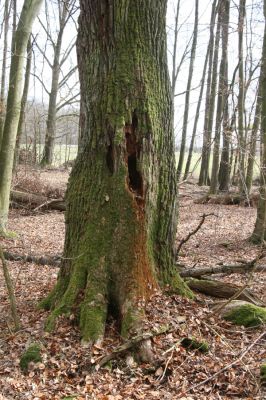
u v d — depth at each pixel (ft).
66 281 20.85
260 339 18.54
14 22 53.52
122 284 19.29
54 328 18.78
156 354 17.04
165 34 20.79
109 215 19.80
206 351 17.60
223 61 68.59
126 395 15.15
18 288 26.50
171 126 21.03
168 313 18.99
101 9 19.39
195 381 15.97
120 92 19.51
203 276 25.66
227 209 59.26
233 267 26.37
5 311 22.84
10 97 40.68
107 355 17.02
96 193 20.07
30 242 39.86
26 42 40.32
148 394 15.19
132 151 19.80
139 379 16.14
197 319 19.16
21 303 23.67
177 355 17.07
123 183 19.58
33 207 57.00
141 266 19.62
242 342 18.39
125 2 19.30
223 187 74.38
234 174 61.67
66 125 104.94
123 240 19.58
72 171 21.26
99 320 18.39
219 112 69.00
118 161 19.58
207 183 87.92
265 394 14.93
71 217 20.89
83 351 17.38
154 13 19.98
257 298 22.71
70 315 19.02
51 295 21.47
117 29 19.42
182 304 20.03
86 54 20.26
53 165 91.86
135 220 19.65
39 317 20.65
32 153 80.94
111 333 18.51
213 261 32.53
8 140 41.01
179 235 43.24
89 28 19.86
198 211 57.77
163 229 20.88
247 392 15.20
